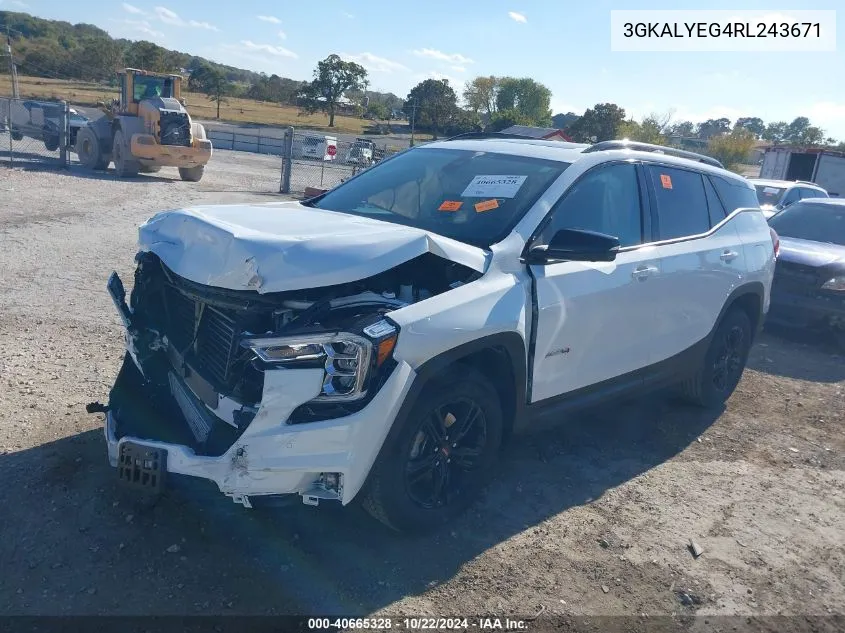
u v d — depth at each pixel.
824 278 8.12
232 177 24.31
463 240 4.02
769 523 4.33
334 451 3.16
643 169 4.98
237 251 3.30
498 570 3.59
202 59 131.00
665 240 5.03
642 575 3.68
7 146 27.05
